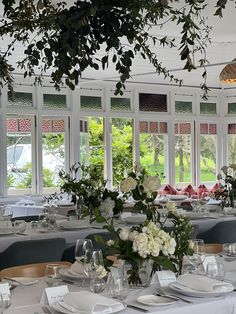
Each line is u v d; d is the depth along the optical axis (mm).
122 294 2881
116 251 3090
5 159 11438
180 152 14055
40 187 11883
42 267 3934
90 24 2918
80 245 3281
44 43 3088
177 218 3295
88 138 12648
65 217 6367
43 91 11875
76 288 3207
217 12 2975
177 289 3021
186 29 3080
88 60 3051
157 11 3133
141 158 13352
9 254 4656
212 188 13492
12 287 3223
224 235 6465
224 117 14438
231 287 3059
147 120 13422
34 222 6051
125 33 3012
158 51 12016
